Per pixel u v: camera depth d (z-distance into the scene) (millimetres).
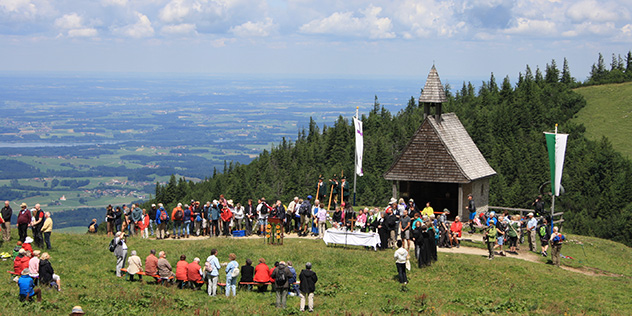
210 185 168875
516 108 146375
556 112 146750
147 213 37750
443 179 45906
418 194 50906
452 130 49562
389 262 30484
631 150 125562
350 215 37719
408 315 22750
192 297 24609
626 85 155125
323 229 37250
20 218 31484
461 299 25141
